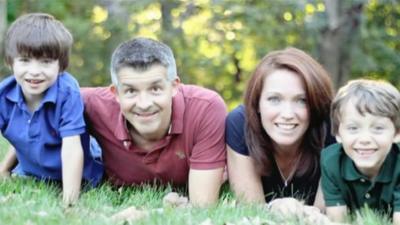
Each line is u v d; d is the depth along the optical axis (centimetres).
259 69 470
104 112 488
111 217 399
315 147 482
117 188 519
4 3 1448
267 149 481
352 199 461
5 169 556
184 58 1788
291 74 459
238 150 488
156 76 450
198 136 483
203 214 408
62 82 488
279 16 1670
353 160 443
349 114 437
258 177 493
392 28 1739
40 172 512
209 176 482
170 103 466
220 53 1784
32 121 486
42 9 1769
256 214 416
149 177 508
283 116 457
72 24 1777
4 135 503
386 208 457
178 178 509
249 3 1694
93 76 1833
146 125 460
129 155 495
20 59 473
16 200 419
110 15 1828
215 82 1861
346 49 1496
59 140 491
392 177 442
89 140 510
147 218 389
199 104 484
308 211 433
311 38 1623
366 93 434
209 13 1747
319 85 460
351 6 1481
